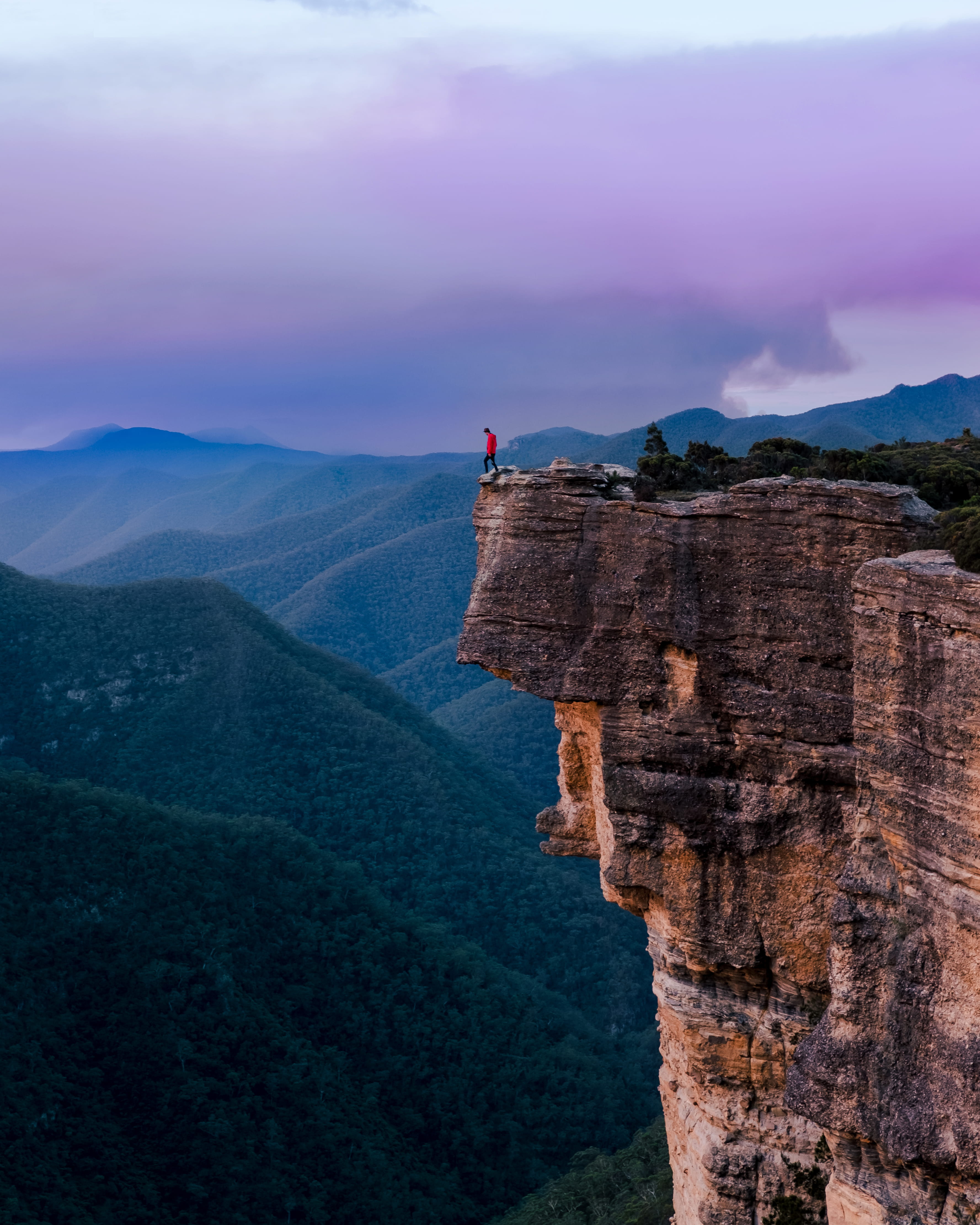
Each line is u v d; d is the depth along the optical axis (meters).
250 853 153.75
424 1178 113.62
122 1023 117.44
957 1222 16.97
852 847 19.81
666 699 24.52
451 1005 143.12
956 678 16.77
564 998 158.38
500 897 187.12
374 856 193.62
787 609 23.14
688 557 24.00
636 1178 90.19
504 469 26.69
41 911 126.06
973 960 16.52
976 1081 16.17
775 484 23.28
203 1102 111.25
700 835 24.14
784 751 23.19
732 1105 25.44
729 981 25.09
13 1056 107.69
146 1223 96.94
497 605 25.81
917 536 22.25
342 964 142.25
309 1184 106.94
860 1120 17.83
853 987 18.30
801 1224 24.39
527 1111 126.31
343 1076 124.94
